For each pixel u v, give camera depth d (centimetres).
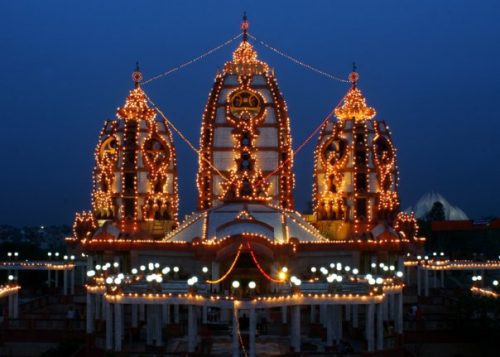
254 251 10019
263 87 12594
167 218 12419
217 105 12525
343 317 10175
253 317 7331
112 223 11800
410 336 9181
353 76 12488
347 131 12231
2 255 16900
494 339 8925
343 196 12131
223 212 11288
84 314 11431
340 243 11325
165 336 9219
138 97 12556
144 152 12312
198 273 11031
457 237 18812
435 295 12281
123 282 8375
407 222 12850
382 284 8312
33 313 10938
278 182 12375
